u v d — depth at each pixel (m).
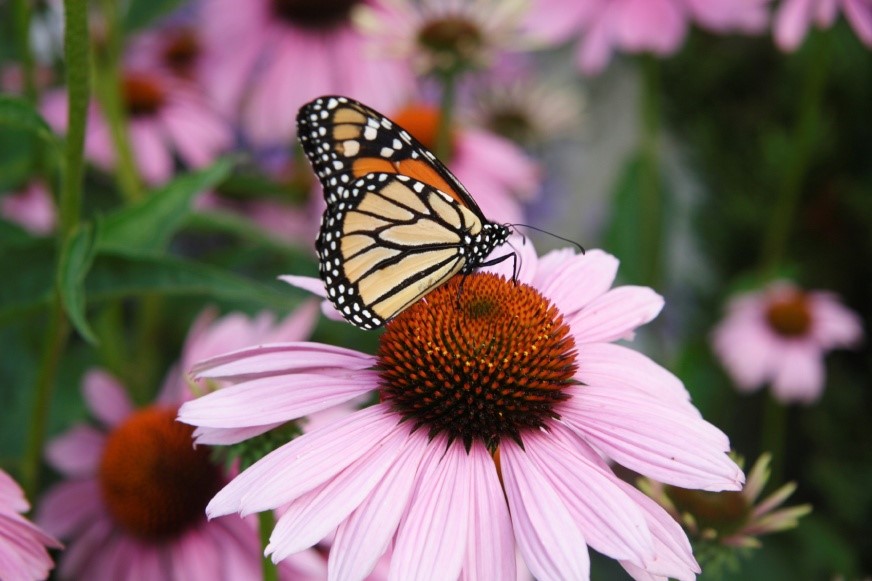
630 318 0.45
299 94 0.74
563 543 0.39
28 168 0.56
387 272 0.44
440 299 0.44
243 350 0.43
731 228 1.08
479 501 0.41
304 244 0.72
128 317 0.73
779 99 1.04
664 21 0.67
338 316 0.45
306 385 0.43
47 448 0.55
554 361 0.43
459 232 0.44
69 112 0.45
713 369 0.89
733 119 1.08
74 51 0.45
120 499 0.52
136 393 0.61
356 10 0.74
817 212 1.03
